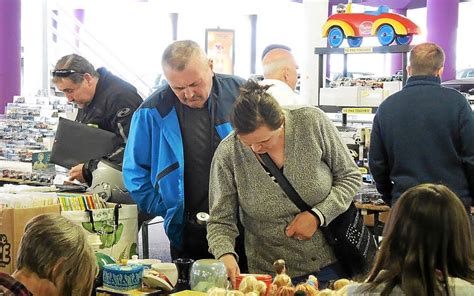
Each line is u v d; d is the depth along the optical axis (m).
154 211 3.00
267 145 2.39
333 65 9.65
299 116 2.49
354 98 4.86
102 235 2.78
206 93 2.82
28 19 8.26
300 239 2.53
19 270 1.98
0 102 7.78
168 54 2.75
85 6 14.88
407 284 1.59
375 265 1.69
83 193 3.12
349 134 4.70
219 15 14.45
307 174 2.48
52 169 4.41
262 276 2.29
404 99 3.39
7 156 4.62
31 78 8.07
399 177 3.40
